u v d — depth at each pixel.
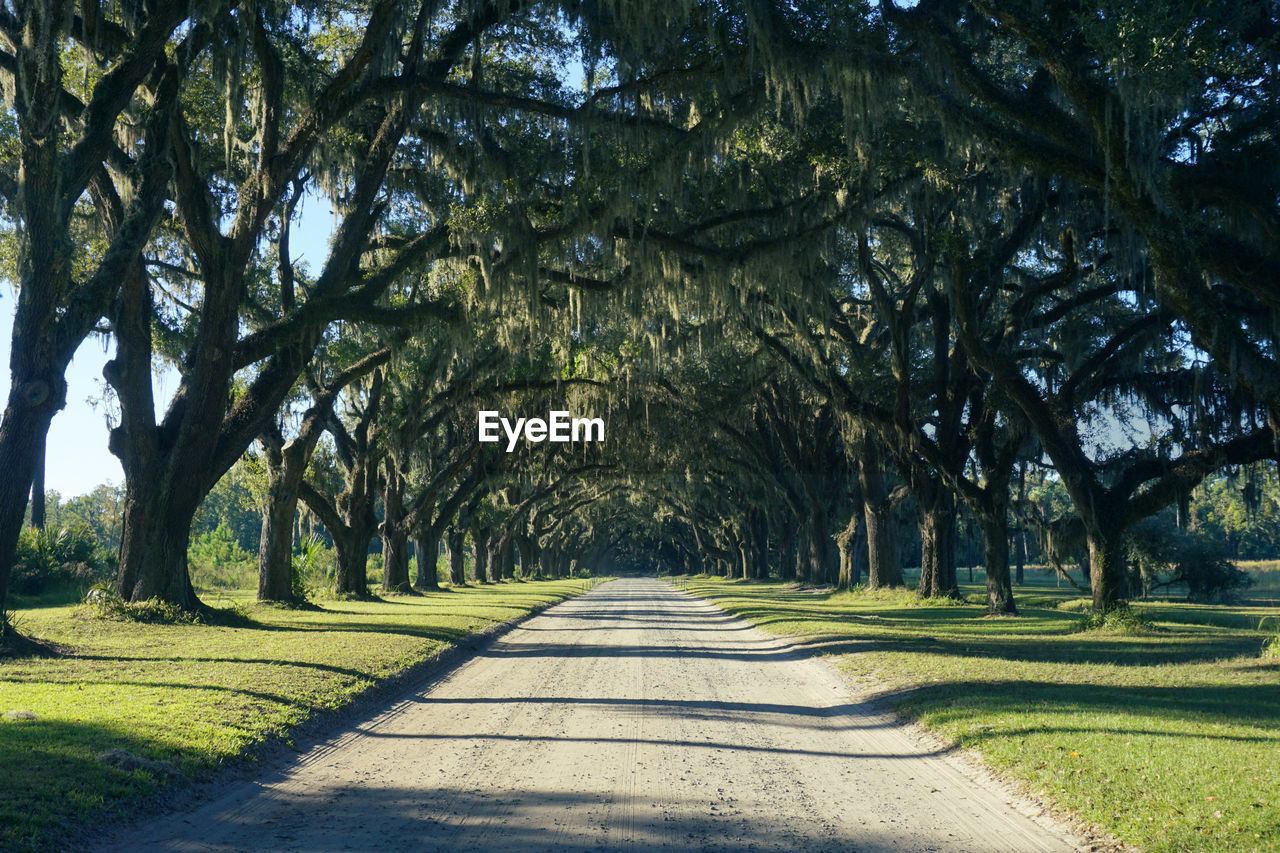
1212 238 13.86
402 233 28.55
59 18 13.53
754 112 18.45
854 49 15.27
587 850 5.64
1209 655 16.39
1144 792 6.48
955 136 15.23
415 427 35.53
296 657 14.48
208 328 19.69
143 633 17.36
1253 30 14.45
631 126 18.09
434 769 7.93
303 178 25.02
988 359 23.00
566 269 25.00
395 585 43.00
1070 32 15.10
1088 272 23.66
